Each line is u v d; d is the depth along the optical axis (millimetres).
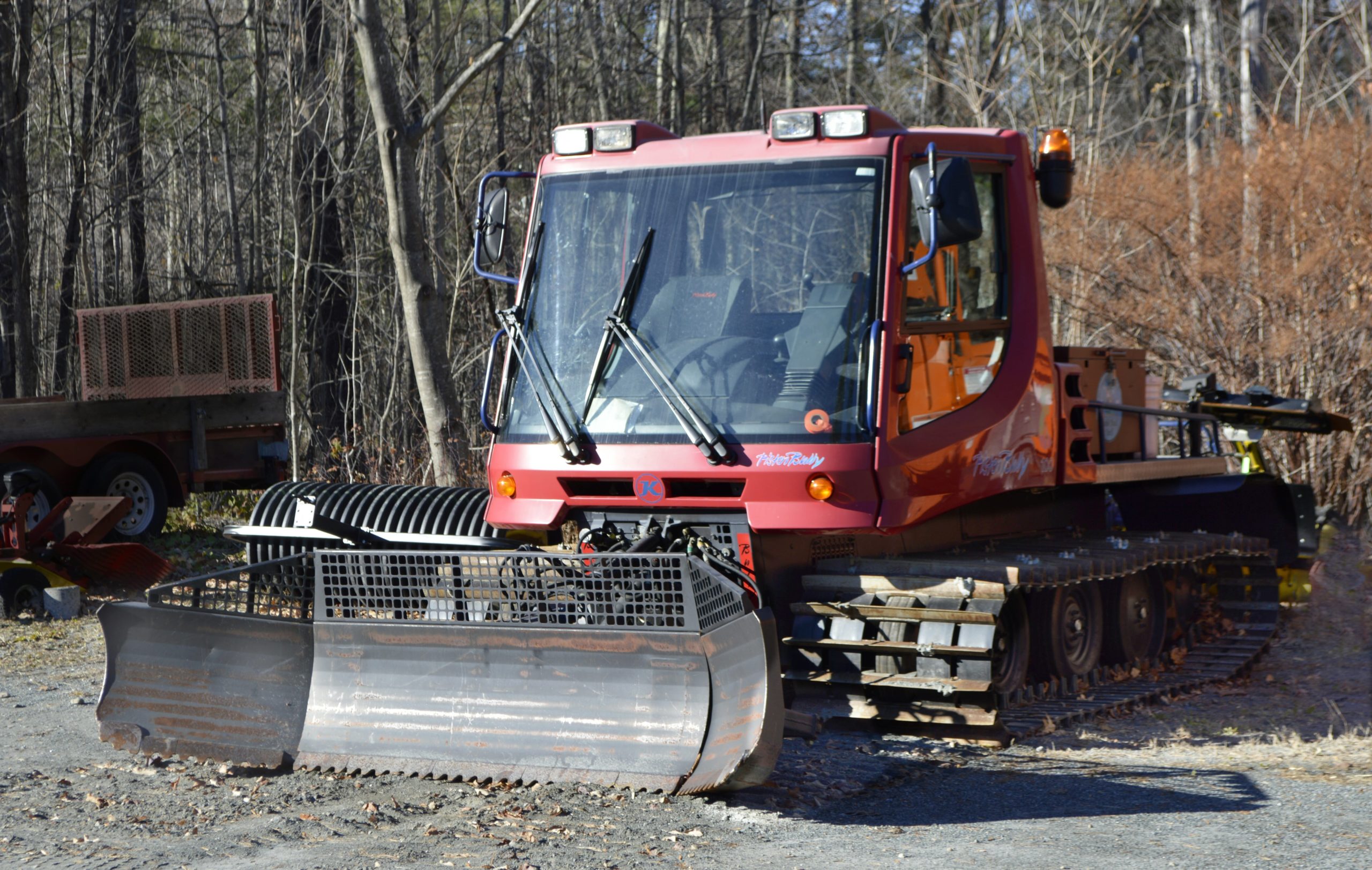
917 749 6484
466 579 5902
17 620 10203
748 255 6598
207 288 21125
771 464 6137
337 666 6109
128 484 13070
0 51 19344
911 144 6586
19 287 19531
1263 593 9484
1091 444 8094
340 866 4688
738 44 28188
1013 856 4797
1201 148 20328
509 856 4801
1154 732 7059
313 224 18781
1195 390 10492
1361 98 18719
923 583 6562
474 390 18719
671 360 6500
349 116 19641
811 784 5820
